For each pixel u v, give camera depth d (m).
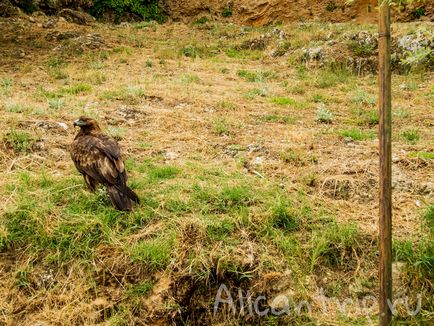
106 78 12.14
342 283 4.99
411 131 8.47
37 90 10.68
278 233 5.26
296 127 8.70
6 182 6.00
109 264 5.00
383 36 3.91
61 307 4.80
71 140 7.29
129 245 5.14
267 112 9.65
